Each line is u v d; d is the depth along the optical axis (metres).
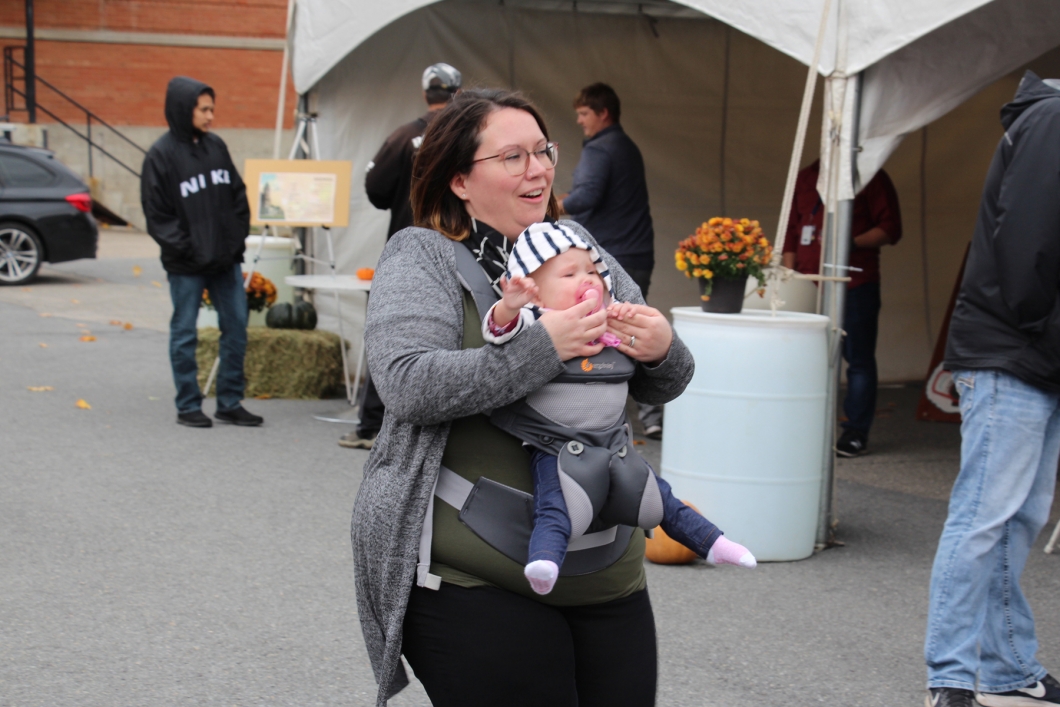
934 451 7.22
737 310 4.93
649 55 8.72
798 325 4.73
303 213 7.80
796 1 5.00
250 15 22.97
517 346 1.83
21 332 10.68
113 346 10.11
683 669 3.70
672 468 4.96
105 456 6.26
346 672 3.57
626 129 8.77
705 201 9.02
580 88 8.59
